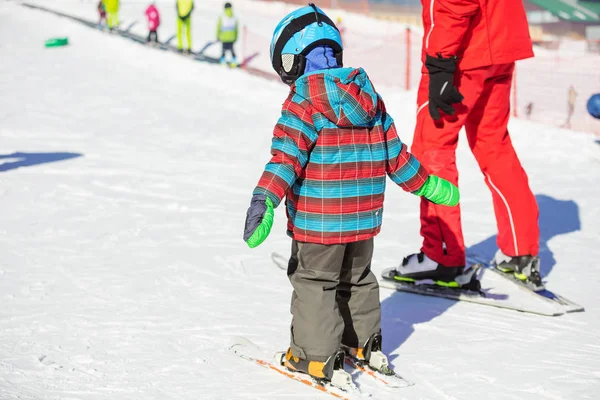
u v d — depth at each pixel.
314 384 6.06
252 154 19.11
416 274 8.97
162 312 7.85
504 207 9.05
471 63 8.28
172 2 64.75
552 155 18.94
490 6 8.13
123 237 11.09
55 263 9.59
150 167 16.91
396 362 6.72
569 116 30.12
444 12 7.82
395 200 14.30
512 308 8.32
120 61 36.62
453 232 8.72
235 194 14.49
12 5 56.62
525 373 6.51
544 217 13.12
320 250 5.95
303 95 5.74
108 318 7.59
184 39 47.09
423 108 8.62
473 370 6.55
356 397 5.82
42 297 8.20
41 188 14.34
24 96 26.91
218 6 69.44
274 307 8.14
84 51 39.06
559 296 8.64
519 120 22.39
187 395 5.82
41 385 5.82
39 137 20.39
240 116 25.23
